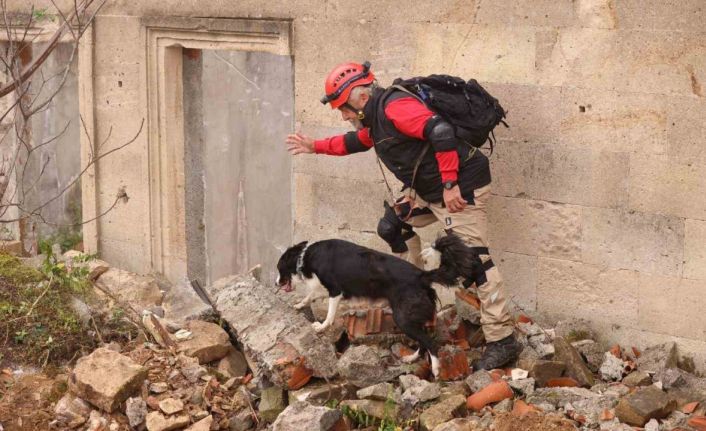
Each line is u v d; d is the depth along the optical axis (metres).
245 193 8.41
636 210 6.10
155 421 5.70
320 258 6.18
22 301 7.00
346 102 5.88
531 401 5.57
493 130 6.54
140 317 6.82
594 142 6.18
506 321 6.01
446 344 6.27
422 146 5.81
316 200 7.48
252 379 6.26
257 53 8.09
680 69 5.81
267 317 6.40
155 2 8.09
